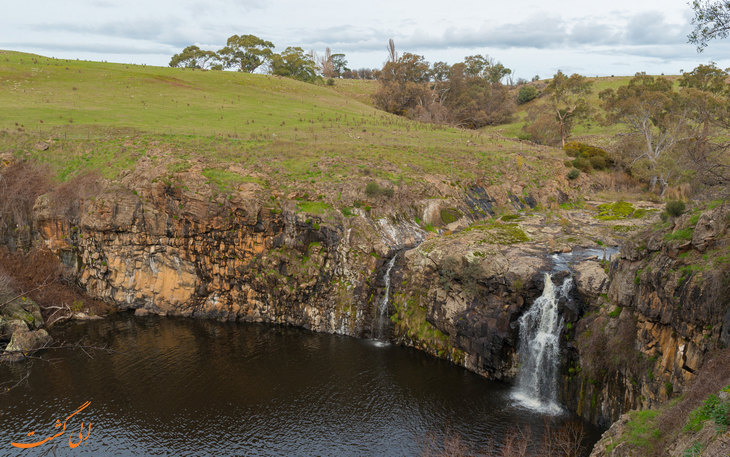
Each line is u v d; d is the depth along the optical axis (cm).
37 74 8819
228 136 6347
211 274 4634
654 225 2838
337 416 3011
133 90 8738
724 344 2002
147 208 4656
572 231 4372
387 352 3903
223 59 13588
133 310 4822
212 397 3247
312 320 4388
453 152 6388
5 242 4862
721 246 2225
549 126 8556
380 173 5322
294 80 11344
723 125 3328
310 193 4759
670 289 2341
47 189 5031
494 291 3500
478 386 3347
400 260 4247
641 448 1811
